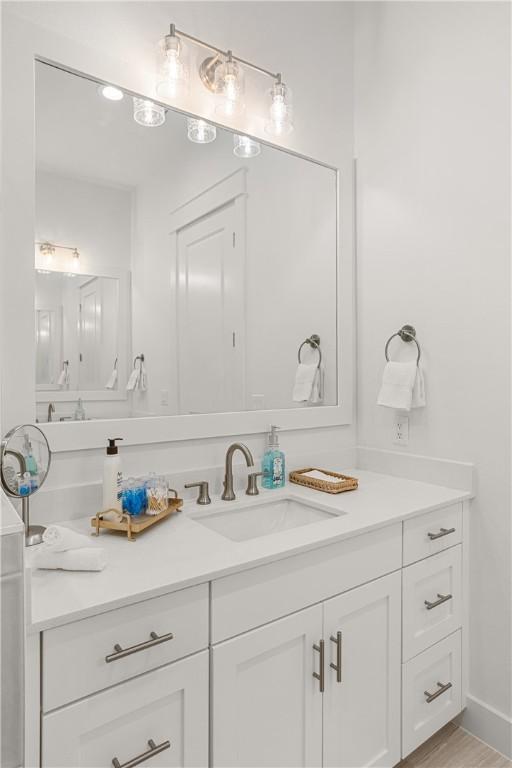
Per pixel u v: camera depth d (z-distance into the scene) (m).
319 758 1.20
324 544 1.17
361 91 2.02
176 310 1.55
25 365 1.25
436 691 1.53
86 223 1.38
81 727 0.84
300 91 1.85
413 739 1.46
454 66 1.68
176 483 1.53
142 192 1.48
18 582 0.72
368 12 1.99
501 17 1.55
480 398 1.61
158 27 1.50
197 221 1.59
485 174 1.59
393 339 1.88
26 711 0.78
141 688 0.90
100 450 1.39
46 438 1.22
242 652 1.04
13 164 1.23
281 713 1.12
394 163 1.88
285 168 1.82
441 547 1.54
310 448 1.89
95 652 0.85
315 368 1.90
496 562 1.58
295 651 1.15
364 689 1.31
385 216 1.92
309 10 1.89
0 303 1.21
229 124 1.66
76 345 1.35
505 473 1.55
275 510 1.58
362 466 2.00
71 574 0.96
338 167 1.97
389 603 1.37
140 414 1.46
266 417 1.75
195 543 1.13
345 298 1.99
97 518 1.19
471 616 1.65
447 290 1.70
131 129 1.46
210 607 1.00
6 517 0.76
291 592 1.13
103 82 1.40
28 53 1.25
